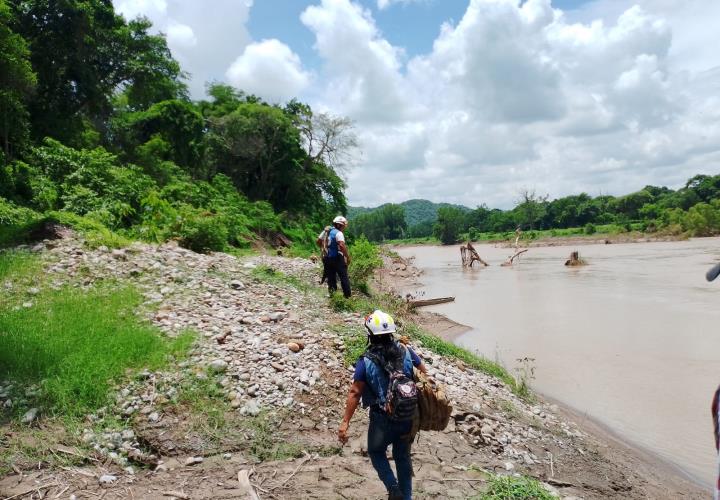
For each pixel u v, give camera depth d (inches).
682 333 611.8
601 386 426.0
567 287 1124.5
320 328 364.2
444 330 662.5
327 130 2060.8
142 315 338.3
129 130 1467.8
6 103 753.6
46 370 246.1
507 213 6250.0
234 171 1877.5
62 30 1087.6
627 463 282.2
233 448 221.1
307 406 263.3
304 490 195.0
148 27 1408.7
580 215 5423.2
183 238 630.5
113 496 181.8
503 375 414.9
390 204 7445.9
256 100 2249.0
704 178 5265.8
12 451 197.3
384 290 818.2
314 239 1553.9
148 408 236.1
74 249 451.8
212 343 305.9
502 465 242.1
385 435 167.9
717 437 88.5
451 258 2787.9
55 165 739.4
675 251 2378.2
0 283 363.3
